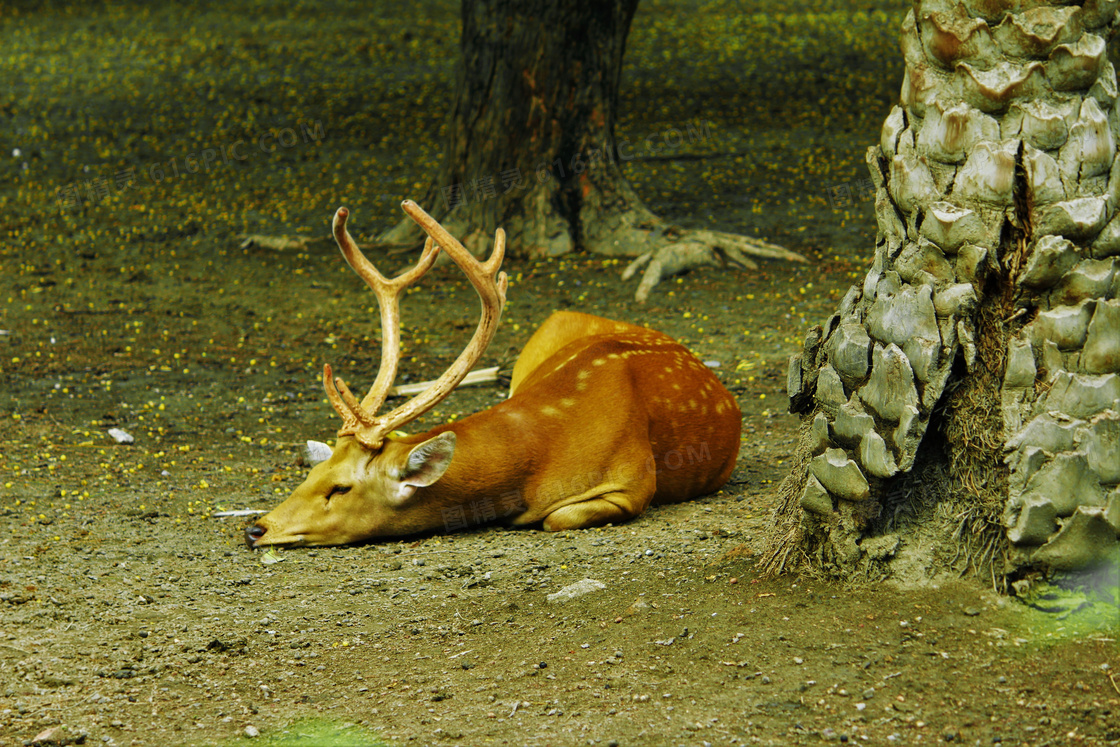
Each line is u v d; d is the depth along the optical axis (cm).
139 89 3800
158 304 2041
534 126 2230
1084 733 595
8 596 885
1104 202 688
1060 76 696
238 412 1505
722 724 633
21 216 2575
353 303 2053
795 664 684
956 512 731
